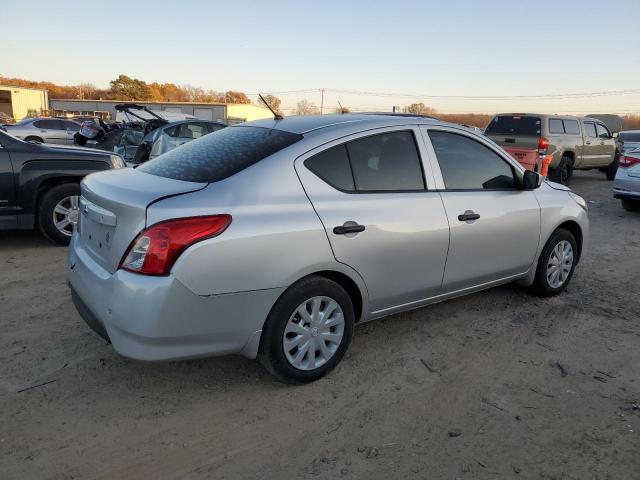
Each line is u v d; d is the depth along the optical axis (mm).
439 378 3590
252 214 3002
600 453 2826
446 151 4090
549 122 13891
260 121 4043
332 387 3426
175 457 2713
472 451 2820
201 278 2832
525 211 4562
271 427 2988
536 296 5180
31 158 6227
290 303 3178
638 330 4500
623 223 9523
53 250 6387
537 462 2742
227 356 3775
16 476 2525
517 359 3900
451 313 4734
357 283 3480
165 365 3613
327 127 3568
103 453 2719
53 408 3086
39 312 4422
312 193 3281
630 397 3418
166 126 11508
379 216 3510
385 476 2615
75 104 65625
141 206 2848
